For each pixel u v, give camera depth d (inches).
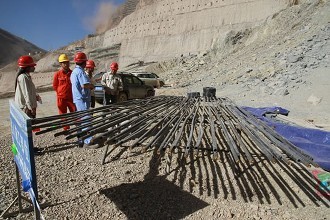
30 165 118.2
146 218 158.6
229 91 620.7
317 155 223.5
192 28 2456.9
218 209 164.2
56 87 284.0
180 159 220.5
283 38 967.6
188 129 217.9
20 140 133.0
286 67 640.4
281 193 179.6
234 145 158.6
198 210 164.7
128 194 181.0
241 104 467.8
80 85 248.1
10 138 294.5
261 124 212.5
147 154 235.1
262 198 175.0
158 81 1015.0
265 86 561.6
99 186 191.0
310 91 486.9
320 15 897.5
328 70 550.9
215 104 300.0
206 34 2327.8
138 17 2974.9
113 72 370.6
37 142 269.7
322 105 430.9
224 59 1259.8
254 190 182.9
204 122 239.0
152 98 310.8
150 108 236.1
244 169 204.7
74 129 153.4
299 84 526.6
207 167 209.3
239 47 1350.9
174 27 2583.7
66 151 249.3
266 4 2097.7
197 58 1568.7
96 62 3036.4
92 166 220.4
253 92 558.9
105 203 171.9
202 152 223.0
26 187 125.6
